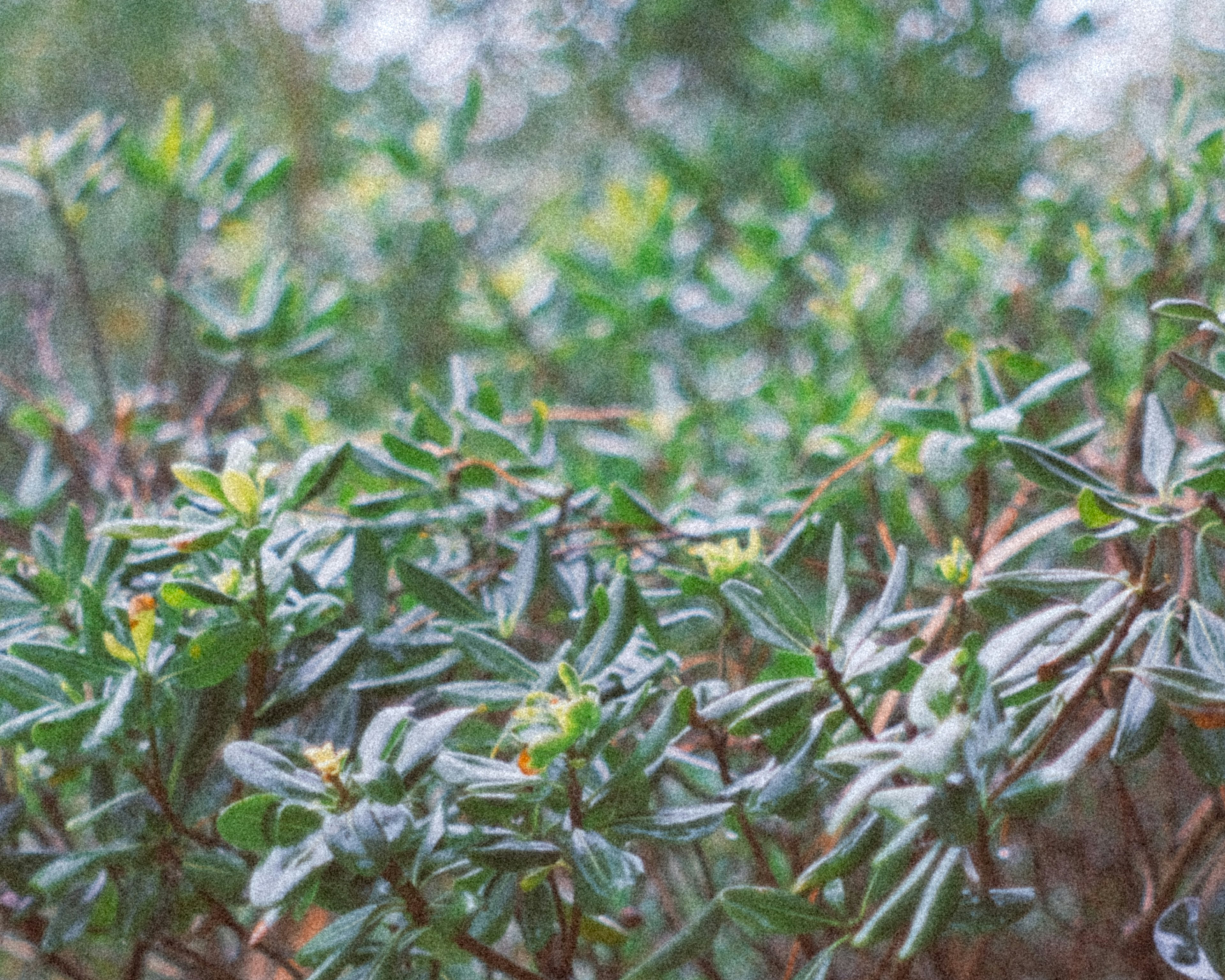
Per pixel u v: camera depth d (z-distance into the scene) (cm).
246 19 389
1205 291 133
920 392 124
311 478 96
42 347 159
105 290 278
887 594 96
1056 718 89
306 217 256
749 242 177
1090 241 134
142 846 99
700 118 279
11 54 381
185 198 162
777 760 97
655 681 104
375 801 88
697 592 102
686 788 113
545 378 178
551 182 301
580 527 116
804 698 93
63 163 159
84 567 105
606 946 109
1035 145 246
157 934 105
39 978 129
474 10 370
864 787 83
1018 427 104
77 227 167
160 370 161
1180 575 116
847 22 255
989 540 117
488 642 97
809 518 111
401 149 183
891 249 168
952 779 84
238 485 94
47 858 103
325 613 98
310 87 372
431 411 119
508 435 116
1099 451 132
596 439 143
